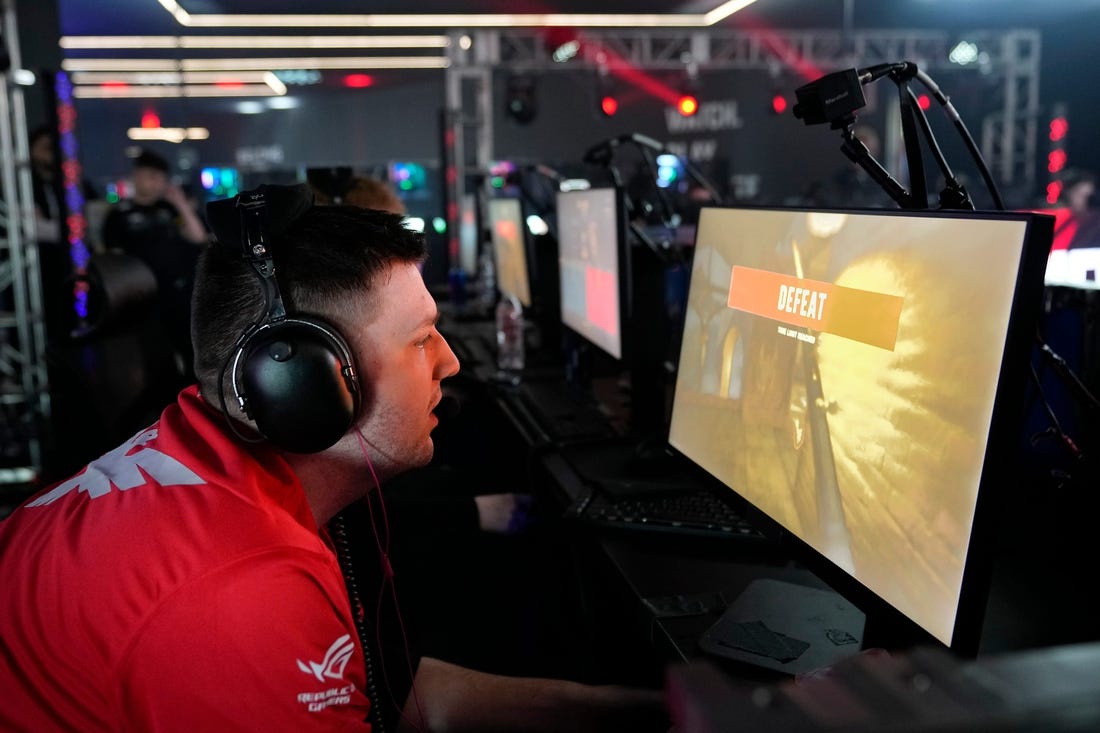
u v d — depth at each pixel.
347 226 0.79
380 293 0.79
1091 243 1.53
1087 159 9.51
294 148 18.66
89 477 0.80
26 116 6.42
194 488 0.73
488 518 1.86
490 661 1.91
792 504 0.99
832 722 0.20
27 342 4.73
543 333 3.16
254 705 0.67
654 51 10.27
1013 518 1.17
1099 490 1.11
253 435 0.81
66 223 5.07
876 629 0.85
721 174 8.05
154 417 2.04
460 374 2.70
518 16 11.01
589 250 2.29
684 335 1.32
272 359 0.74
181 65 14.23
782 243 1.03
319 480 0.85
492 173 5.31
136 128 19.27
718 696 0.21
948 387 0.74
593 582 1.42
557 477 1.68
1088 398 1.08
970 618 0.70
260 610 0.66
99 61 13.74
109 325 1.93
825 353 0.93
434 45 12.78
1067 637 0.93
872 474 0.84
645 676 1.41
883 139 9.78
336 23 11.18
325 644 0.70
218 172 10.88
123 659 0.67
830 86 1.08
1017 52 9.82
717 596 1.11
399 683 1.16
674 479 1.58
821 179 10.75
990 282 0.70
